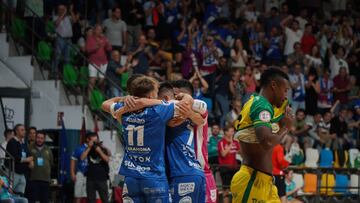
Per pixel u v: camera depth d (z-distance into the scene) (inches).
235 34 1444.4
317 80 1432.1
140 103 486.3
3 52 1227.2
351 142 1381.6
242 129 492.1
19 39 1256.8
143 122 484.7
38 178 1013.2
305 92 1393.9
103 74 1212.5
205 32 1369.3
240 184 492.4
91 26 1360.7
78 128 1184.2
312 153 1259.8
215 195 558.6
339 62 1528.1
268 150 480.7
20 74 1216.8
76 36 1307.8
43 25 1275.8
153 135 483.2
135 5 1449.3
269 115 473.4
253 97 490.3
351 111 1430.9
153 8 1427.2
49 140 1169.4
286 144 1206.9
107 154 1042.7
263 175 488.4
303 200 1189.7
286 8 1574.8
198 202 500.7
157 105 486.0
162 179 483.8
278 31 1492.4
